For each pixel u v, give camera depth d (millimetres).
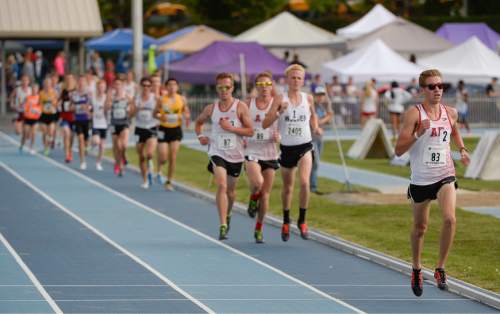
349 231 27719
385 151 52594
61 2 70250
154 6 107812
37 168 44906
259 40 73312
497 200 35312
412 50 71250
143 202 34094
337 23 98562
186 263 23000
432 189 19188
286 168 25531
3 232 27297
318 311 18359
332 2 106625
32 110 51062
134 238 26500
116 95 41438
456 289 20188
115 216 30625
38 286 20188
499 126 74062
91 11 70625
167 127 37562
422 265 22828
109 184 39281
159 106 37281
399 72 64438
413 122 19078
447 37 78250
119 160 41875
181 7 103938
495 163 43031
